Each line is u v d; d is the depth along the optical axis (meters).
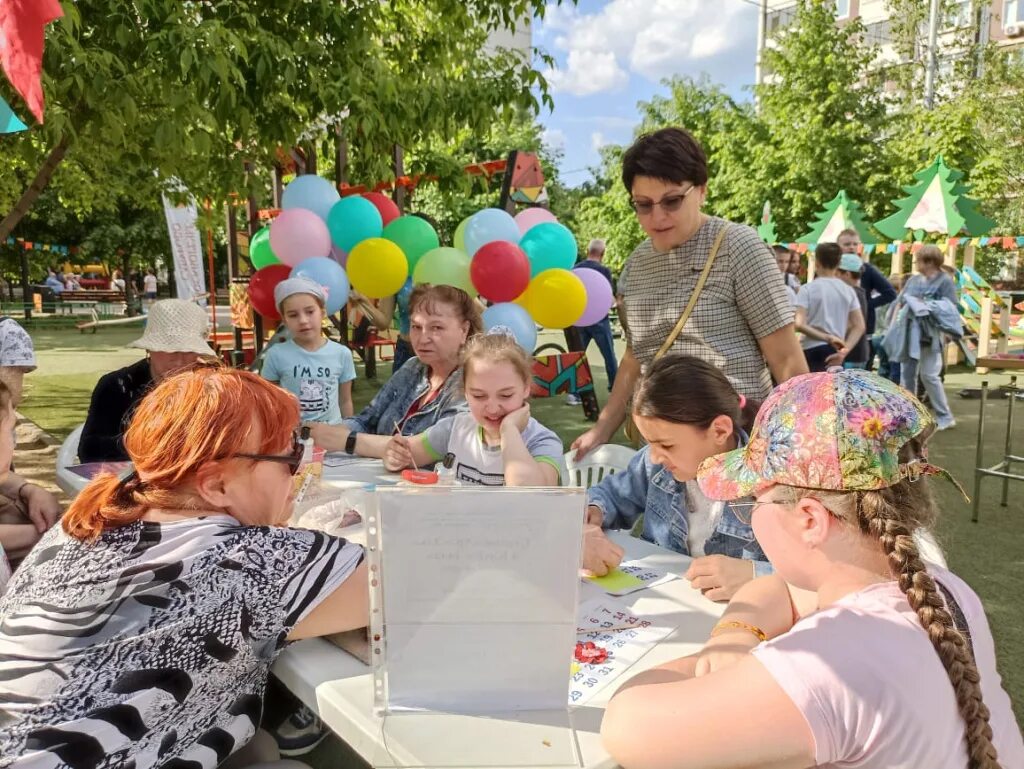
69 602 1.03
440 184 6.52
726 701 0.85
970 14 18.62
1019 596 3.15
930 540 1.40
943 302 6.28
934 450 5.59
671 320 2.41
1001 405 7.41
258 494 1.17
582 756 0.96
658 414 1.62
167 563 1.04
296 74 4.14
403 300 5.70
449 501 0.99
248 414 1.13
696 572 1.52
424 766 0.94
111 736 0.97
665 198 2.27
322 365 3.52
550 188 24.47
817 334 5.55
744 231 2.31
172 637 1.01
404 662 1.04
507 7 5.32
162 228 22.38
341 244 5.31
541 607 1.03
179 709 1.02
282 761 1.27
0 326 2.89
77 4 3.58
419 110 5.09
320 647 1.23
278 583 1.07
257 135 4.77
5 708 1.00
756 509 0.99
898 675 0.82
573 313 4.97
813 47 14.97
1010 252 15.93
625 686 1.02
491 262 4.68
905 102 16.98
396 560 1.01
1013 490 4.60
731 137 16.19
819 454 0.92
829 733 0.81
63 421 6.80
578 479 2.67
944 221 9.91
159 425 1.12
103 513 1.11
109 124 3.73
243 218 8.52
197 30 3.50
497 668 1.05
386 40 5.80
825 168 14.48
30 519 2.18
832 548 0.93
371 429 3.09
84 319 18.77
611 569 1.60
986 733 0.83
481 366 2.06
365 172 6.10
